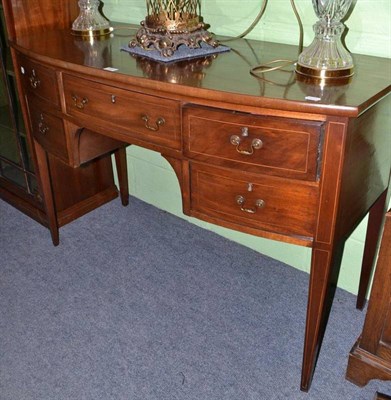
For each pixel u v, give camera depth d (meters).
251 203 1.05
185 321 1.47
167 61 1.17
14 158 1.95
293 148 0.94
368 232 1.37
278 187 1.00
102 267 1.71
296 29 1.34
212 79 1.04
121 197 2.07
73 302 1.55
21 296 1.58
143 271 1.69
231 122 0.98
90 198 2.04
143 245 1.83
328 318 1.46
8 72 1.71
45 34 1.50
